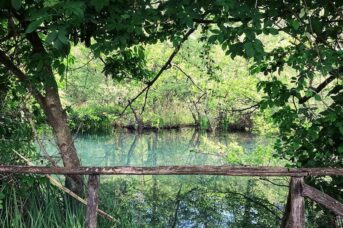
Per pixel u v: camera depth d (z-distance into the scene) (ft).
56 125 15.52
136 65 19.90
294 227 9.37
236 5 11.80
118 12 11.93
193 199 25.80
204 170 9.56
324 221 15.35
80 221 13.78
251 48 11.13
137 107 71.31
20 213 13.12
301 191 9.36
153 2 12.82
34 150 15.74
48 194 13.74
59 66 12.92
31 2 11.09
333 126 14.33
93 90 58.95
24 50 15.90
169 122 80.94
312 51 13.78
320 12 15.05
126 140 70.18
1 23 16.96
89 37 13.20
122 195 25.29
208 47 24.48
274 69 16.21
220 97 40.47
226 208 23.99
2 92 17.47
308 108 15.26
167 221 21.72
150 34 14.24
